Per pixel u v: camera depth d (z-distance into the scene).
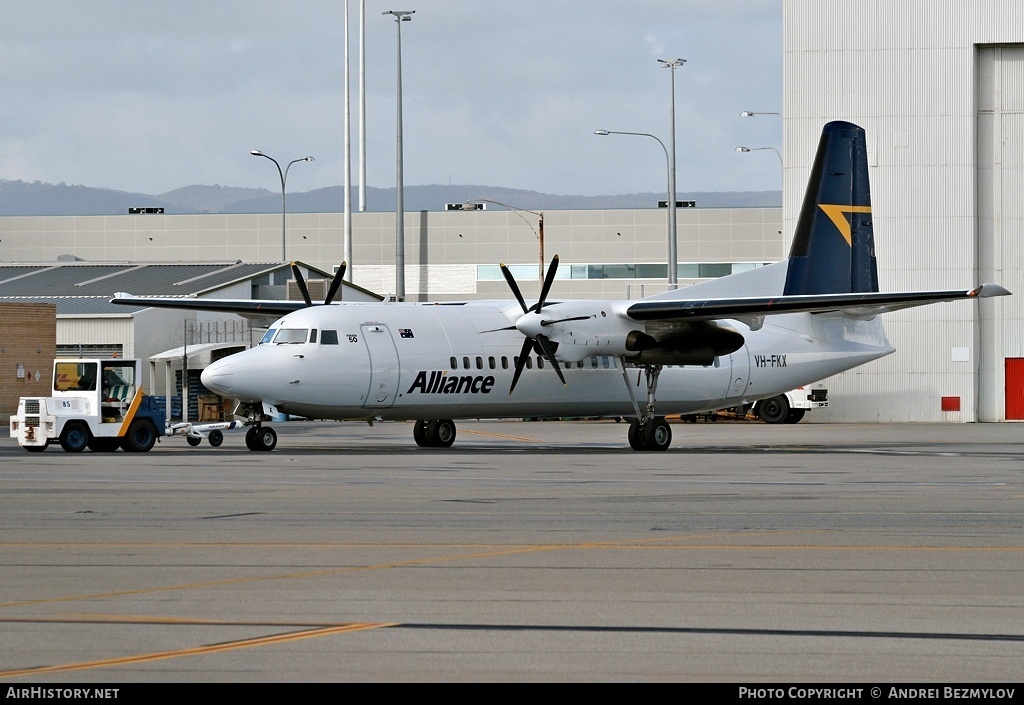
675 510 59.44
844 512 58.88
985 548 47.09
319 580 40.19
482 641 32.00
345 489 69.38
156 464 89.12
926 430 155.00
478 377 112.06
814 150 175.00
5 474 79.44
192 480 75.00
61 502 62.09
